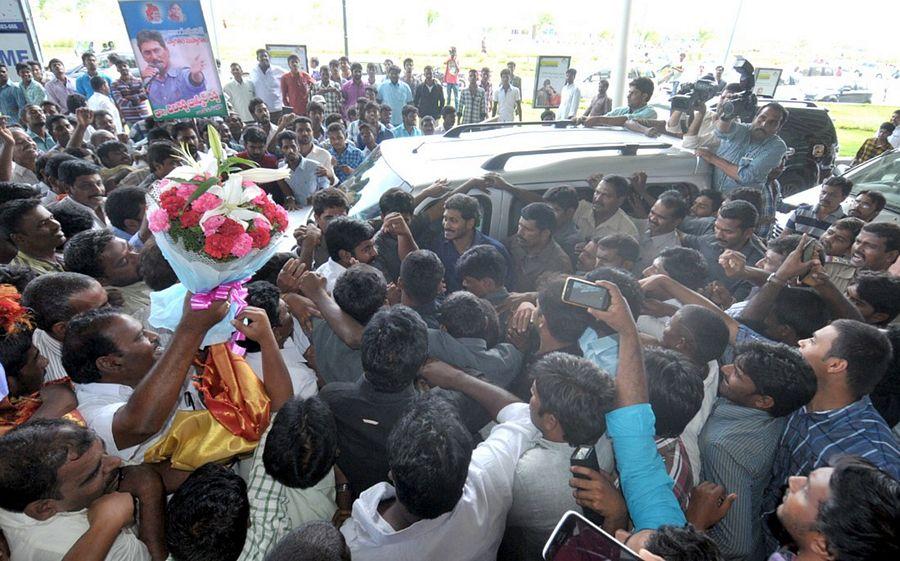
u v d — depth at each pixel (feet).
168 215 5.60
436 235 12.91
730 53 58.18
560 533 4.39
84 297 7.50
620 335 6.02
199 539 4.66
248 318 6.19
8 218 9.95
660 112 30.68
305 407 5.48
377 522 5.42
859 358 6.36
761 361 6.23
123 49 66.74
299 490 5.84
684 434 6.81
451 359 7.58
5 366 6.69
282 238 6.43
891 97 85.10
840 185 16.76
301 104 35.42
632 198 14.29
